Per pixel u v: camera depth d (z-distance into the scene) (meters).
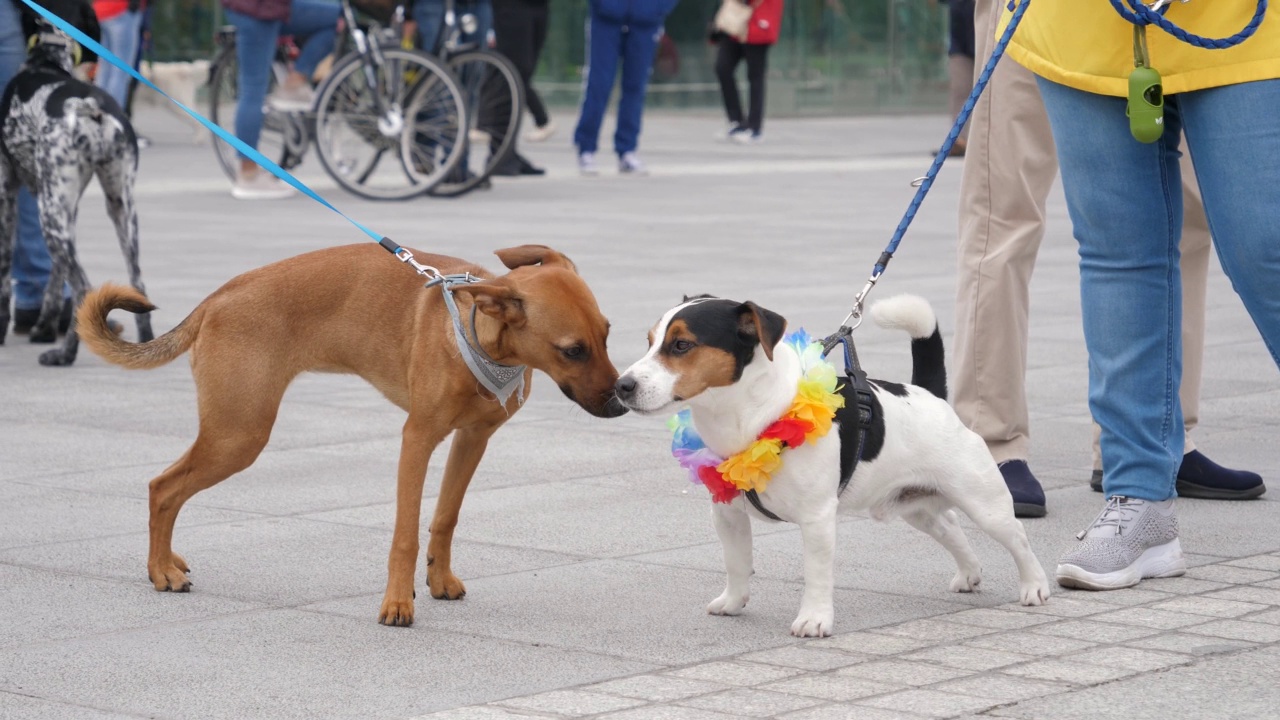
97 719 4.56
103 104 10.52
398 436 8.71
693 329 5.21
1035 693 4.70
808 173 23.36
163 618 5.59
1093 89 5.77
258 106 18.94
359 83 19.02
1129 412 6.03
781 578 6.14
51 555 6.41
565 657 5.16
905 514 5.80
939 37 38.72
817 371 5.34
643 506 7.23
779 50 37.00
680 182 21.83
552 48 37.22
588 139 22.67
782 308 12.12
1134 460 6.04
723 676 4.93
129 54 20.02
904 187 21.56
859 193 20.80
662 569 6.25
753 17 28.88
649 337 5.45
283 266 6.07
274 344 5.96
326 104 19.05
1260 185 5.36
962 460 5.61
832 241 16.28
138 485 7.58
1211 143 5.48
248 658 5.15
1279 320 5.53
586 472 7.89
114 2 19.81
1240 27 5.40
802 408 5.23
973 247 7.22
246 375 5.91
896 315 5.82
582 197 19.77
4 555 6.39
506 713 4.58
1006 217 7.17
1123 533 5.98
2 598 5.82
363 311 5.96
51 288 11.36
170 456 8.16
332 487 7.58
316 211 18.08
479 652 5.22
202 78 27.81
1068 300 13.14
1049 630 5.40
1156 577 6.04
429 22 20.30
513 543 6.64
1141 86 5.47
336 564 6.32
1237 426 8.74
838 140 29.91
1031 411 9.23
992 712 4.54
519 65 21.08
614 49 22.14
